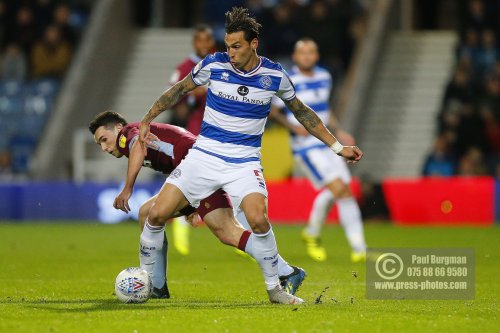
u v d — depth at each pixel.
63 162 62.22
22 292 25.27
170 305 22.11
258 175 22.36
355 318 19.89
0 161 62.06
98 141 23.78
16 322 19.27
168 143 23.88
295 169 57.38
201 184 22.39
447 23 68.69
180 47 68.31
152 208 22.72
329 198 36.53
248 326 18.83
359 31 62.62
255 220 21.92
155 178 62.41
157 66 67.81
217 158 22.27
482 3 60.56
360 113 61.06
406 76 64.44
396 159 61.31
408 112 63.06
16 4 66.19
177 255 37.81
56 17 65.88
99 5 67.12
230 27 21.78
